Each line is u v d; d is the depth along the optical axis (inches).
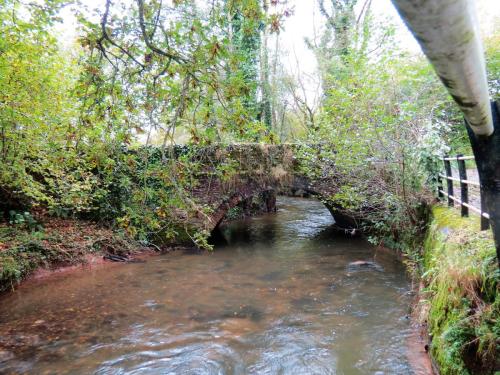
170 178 119.6
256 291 230.8
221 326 181.8
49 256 271.6
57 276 260.8
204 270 278.7
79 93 102.3
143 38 99.0
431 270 146.7
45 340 169.0
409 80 261.4
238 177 342.0
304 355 151.8
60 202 304.7
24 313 199.6
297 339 165.6
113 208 329.1
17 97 200.2
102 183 305.7
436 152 238.7
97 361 151.1
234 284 245.1
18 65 195.0
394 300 201.8
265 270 276.2
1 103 195.0
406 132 255.1
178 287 241.0
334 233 401.1
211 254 327.3
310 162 326.6
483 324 98.4
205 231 146.0
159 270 278.8
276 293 225.8
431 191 252.2
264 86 595.8
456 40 23.5
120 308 206.4
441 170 245.0
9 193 284.4
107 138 119.9
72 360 151.9
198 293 229.0
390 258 283.9
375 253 303.7
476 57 27.3
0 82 188.2
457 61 26.4
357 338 162.6
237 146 341.7
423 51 25.9
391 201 266.4
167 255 322.7
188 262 301.1
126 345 164.1
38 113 210.7
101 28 92.9
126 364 148.6
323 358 148.6
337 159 286.7
